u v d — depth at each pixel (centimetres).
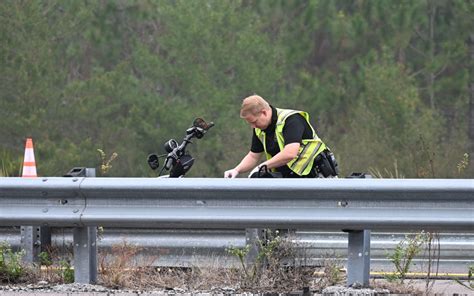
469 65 11494
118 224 2433
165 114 11144
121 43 12225
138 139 11250
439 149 8981
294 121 2752
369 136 9400
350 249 2459
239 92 11344
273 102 11344
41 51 11050
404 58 11838
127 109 11806
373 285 2527
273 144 2781
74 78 12319
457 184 2314
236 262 2681
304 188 2361
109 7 11994
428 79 11894
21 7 10956
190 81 11325
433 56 11562
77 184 2419
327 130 10669
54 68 11350
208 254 2708
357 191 2348
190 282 2580
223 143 10612
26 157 3731
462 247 2811
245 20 11638
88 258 2514
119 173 11050
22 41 10969
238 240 2702
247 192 2383
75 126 11338
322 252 2791
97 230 2661
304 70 11819
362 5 11450
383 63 11050
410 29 11294
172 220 2406
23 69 10906
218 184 2383
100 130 11319
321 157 2752
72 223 2445
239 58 11388
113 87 11338
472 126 11388
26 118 10906
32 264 2666
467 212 2334
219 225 2406
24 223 2455
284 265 2569
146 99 11300
